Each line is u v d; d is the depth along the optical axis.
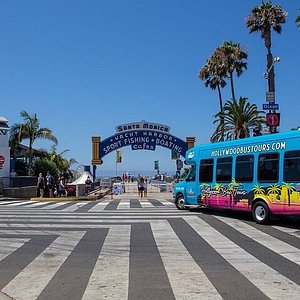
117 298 6.79
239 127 42.66
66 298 6.86
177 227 15.30
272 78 31.28
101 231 14.30
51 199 30.16
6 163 36.31
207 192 19.31
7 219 17.70
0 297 6.85
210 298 6.73
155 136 40.56
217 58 49.88
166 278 8.02
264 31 35.25
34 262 9.55
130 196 36.97
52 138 48.44
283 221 16.95
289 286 7.42
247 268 8.84
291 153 15.08
